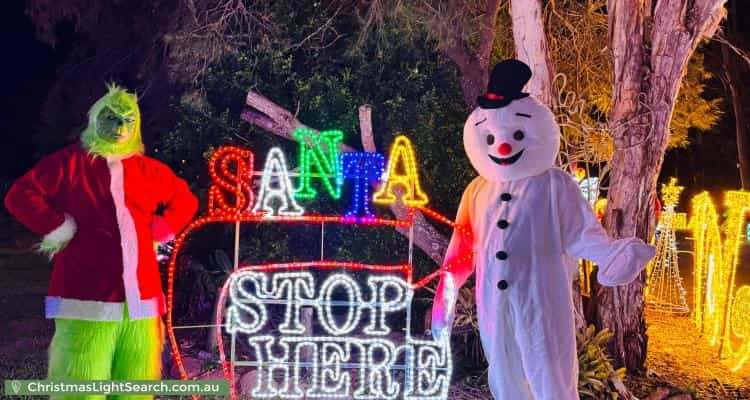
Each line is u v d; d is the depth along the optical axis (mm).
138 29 11469
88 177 4617
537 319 4719
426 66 8492
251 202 5727
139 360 4703
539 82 6570
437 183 8156
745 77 18438
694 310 9820
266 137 8242
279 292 5828
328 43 8680
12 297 10141
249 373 6344
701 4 6523
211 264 8695
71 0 11680
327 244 8266
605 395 6133
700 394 6672
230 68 8516
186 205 5016
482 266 4930
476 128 5055
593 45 10039
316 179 8117
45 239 4523
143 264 4699
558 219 4863
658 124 6695
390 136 8172
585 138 7688
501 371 4801
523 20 6551
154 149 10031
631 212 6770
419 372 5746
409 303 5746
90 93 12469
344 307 8328
